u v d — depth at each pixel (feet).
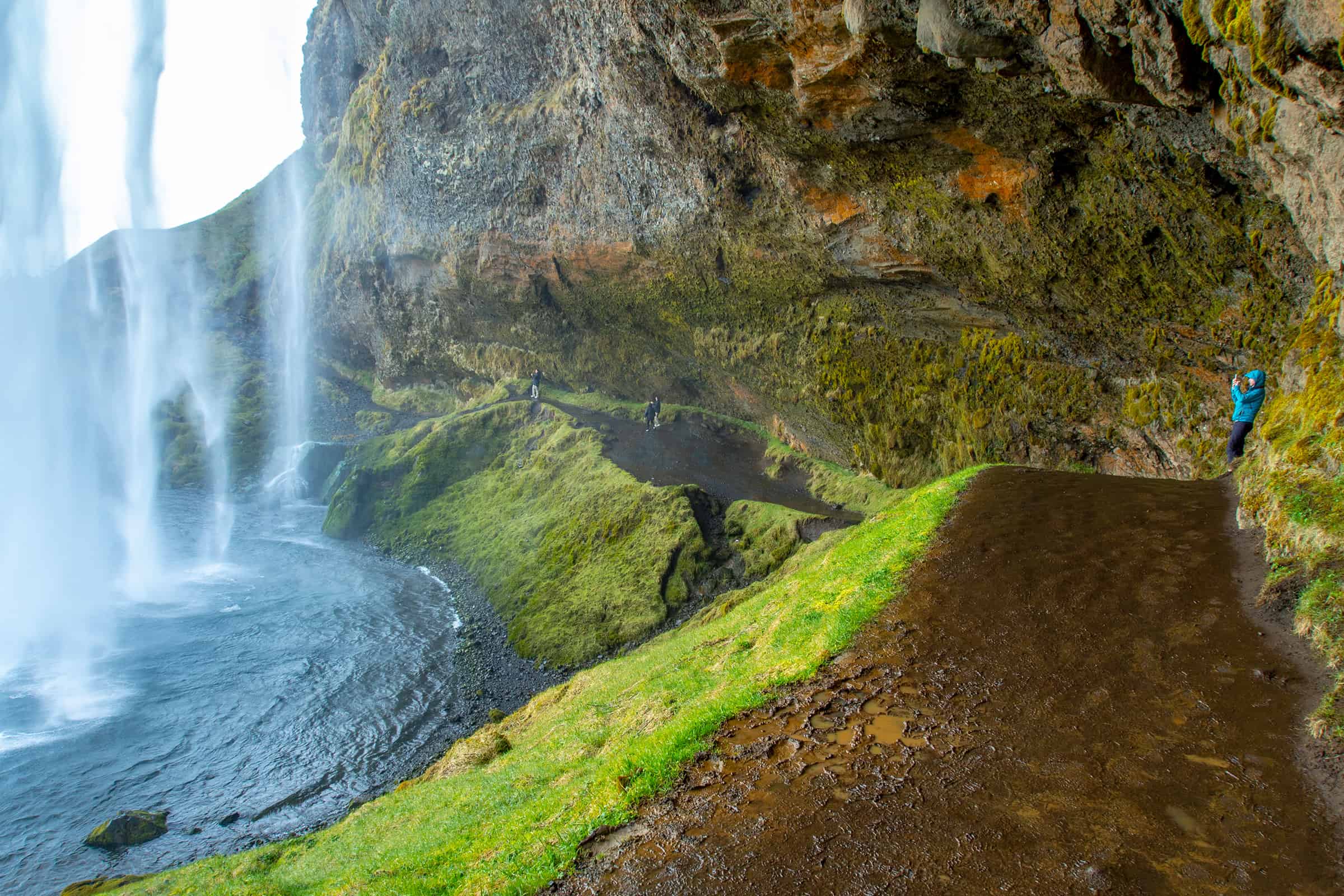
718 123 95.76
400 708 90.68
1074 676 31.09
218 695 94.79
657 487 116.67
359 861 37.17
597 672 69.67
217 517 173.17
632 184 121.60
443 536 145.59
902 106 59.98
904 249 81.05
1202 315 57.00
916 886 21.26
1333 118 28.91
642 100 102.94
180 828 70.28
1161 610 34.83
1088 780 24.68
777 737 30.55
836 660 36.70
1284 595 32.48
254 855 50.47
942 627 37.55
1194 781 23.73
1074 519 48.88
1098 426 72.79
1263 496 40.22
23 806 73.51
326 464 192.65
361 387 249.34
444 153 169.17
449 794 46.52
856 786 26.40
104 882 58.54
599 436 144.87
